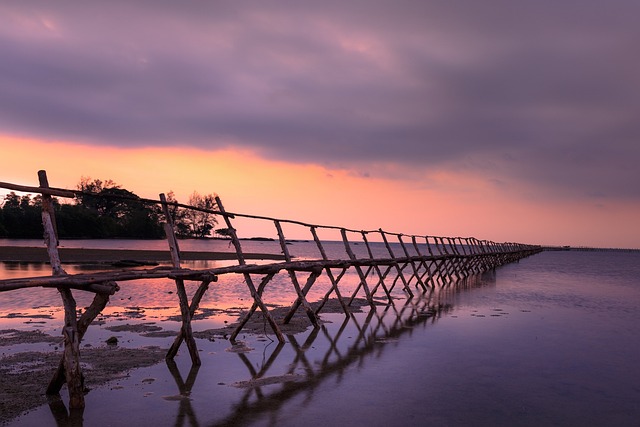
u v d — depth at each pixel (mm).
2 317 12219
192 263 36906
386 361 8469
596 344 10008
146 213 101125
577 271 40375
